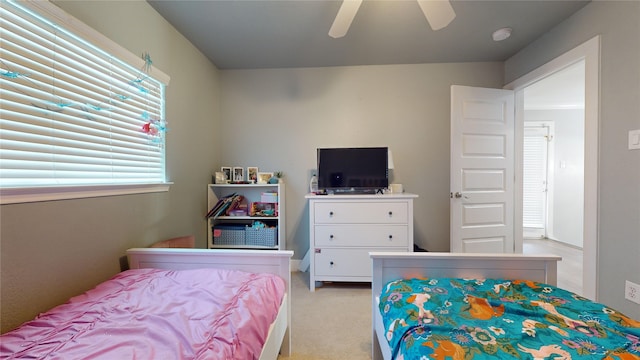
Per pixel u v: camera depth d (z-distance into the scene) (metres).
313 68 2.91
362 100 2.89
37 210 1.08
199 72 2.49
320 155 2.70
